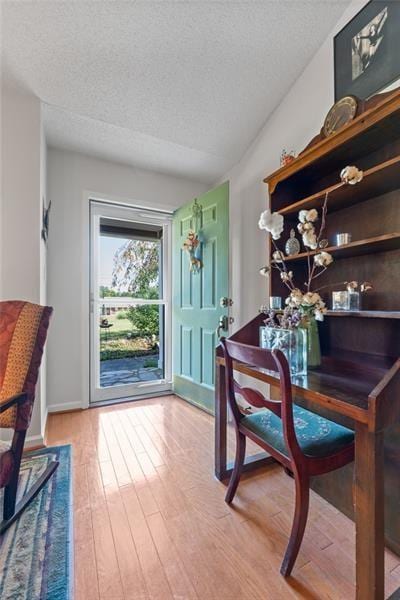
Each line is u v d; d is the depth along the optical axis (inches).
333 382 46.9
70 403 101.9
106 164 108.7
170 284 126.0
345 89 67.9
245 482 61.7
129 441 79.1
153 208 117.6
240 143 100.0
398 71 58.3
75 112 83.2
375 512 33.9
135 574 40.6
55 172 100.4
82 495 56.7
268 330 59.7
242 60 74.2
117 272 116.3
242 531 48.4
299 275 75.5
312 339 57.4
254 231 98.5
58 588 38.4
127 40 66.4
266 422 51.9
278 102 87.0
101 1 58.8
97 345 110.3
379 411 33.9
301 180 72.8
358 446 35.5
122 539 46.5
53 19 60.9
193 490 58.7
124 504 54.4
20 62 68.6
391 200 57.7
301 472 41.2
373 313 50.4
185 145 99.8
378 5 61.7
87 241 105.7
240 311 104.7
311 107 77.0
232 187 111.5
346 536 47.9
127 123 88.7
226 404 63.4
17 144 75.3
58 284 100.5
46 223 91.6
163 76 75.5
